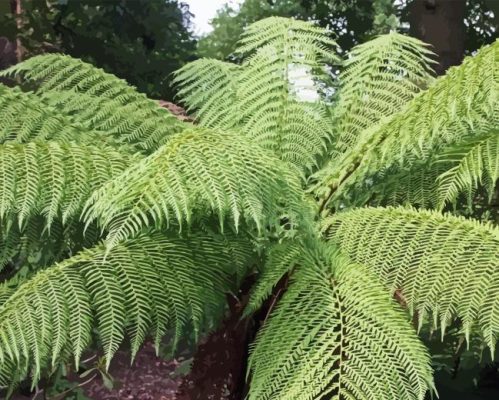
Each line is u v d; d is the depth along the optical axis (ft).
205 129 6.98
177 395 8.04
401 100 10.71
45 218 8.38
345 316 6.65
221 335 8.01
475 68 6.94
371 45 11.24
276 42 10.73
